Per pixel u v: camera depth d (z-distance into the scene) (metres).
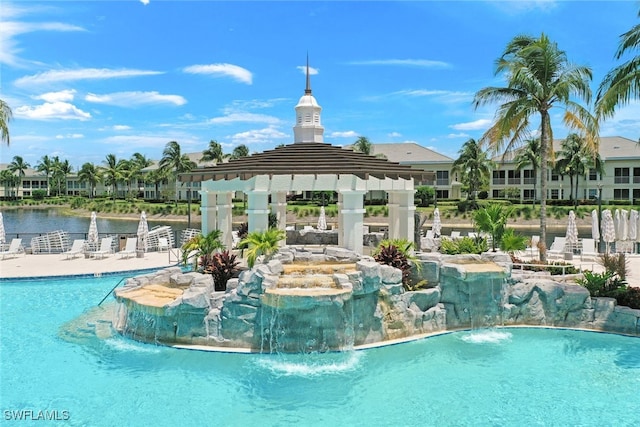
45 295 19.23
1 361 12.56
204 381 11.49
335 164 17.61
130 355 13.02
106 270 22.77
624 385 11.38
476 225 21.25
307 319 13.09
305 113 20.41
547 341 14.52
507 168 75.88
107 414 9.87
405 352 13.48
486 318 15.70
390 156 80.50
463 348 13.87
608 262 17.89
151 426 9.43
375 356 13.16
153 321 13.91
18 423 9.46
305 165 17.59
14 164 123.12
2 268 23.39
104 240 27.03
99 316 16.41
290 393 10.94
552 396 10.80
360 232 17.11
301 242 25.30
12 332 14.77
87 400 10.49
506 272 15.69
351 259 15.52
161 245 29.22
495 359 13.05
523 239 19.36
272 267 14.05
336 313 13.24
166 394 10.80
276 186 16.88
